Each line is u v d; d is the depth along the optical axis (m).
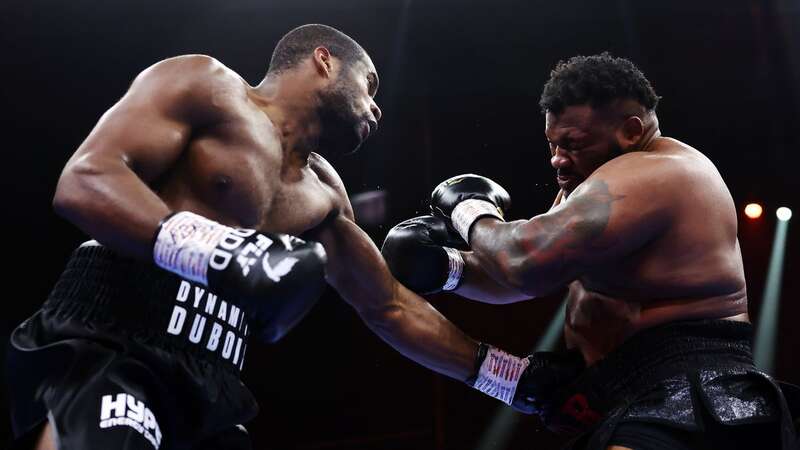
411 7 6.56
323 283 1.89
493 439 6.82
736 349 2.37
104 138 2.07
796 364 6.69
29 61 6.31
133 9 6.20
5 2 6.00
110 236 1.98
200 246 1.90
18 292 6.49
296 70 2.54
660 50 6.84
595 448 2.25
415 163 7.25
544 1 6.52
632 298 2.46
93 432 1.89
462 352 2.81
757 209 6.99
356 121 2.59
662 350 2.35
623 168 2.45
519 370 2.76
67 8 6.12
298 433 6.83
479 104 7.20
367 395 6.98
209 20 6.38
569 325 2.71
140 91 2.19
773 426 2.23
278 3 6.34
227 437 2.33
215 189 2.24
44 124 6.49
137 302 2.11
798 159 7.00
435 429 6.87
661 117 7.16
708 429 2.20
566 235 2.37
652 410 2.24
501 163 7.20
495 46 6.93
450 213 2.81
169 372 2.09
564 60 6.95
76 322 2.09
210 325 2.20
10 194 6.55
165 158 2.14
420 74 7.09
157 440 2.00
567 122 2.63
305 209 2.53
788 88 6.87
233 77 2.39
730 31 6.64
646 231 2.38
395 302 2.83
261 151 2.34
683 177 2.45
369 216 7.14
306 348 7.05
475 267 2.96
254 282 1.81
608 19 6.66
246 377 6.89
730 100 7.04
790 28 6.55
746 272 6.93
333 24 6.63
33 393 2.04
